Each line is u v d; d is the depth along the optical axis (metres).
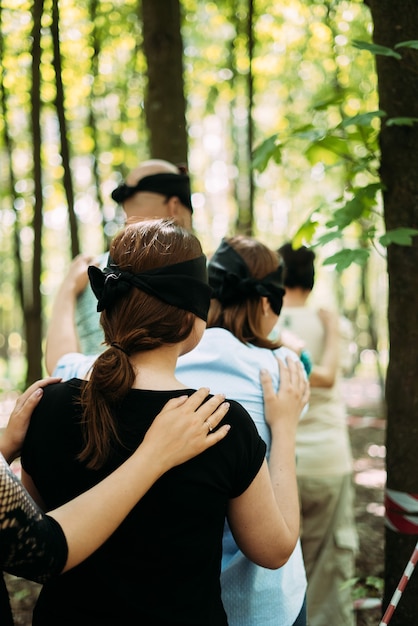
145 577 1.25
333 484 3.17
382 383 11.70
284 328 3.27
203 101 11.18
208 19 8.92
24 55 5.90
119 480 1.20
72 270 2.37
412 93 2.27
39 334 5.46
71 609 1.27
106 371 1.30
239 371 1.71
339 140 2.51
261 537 1.36
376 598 3.54
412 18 2.27
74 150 10.32
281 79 10.34
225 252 1.90
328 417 3.21
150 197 2.54
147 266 1.33
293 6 8.00
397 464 2.35
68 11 6.51
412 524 2.32
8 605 1.35
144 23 4.12
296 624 1.74
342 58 8.06
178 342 1.36
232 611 1.65
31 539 1.09
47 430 1.35
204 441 1.27
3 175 10.06
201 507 1.27
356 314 16.56
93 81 7.12
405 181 2.29
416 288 2.29
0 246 16.47
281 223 15.02
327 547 3.19
